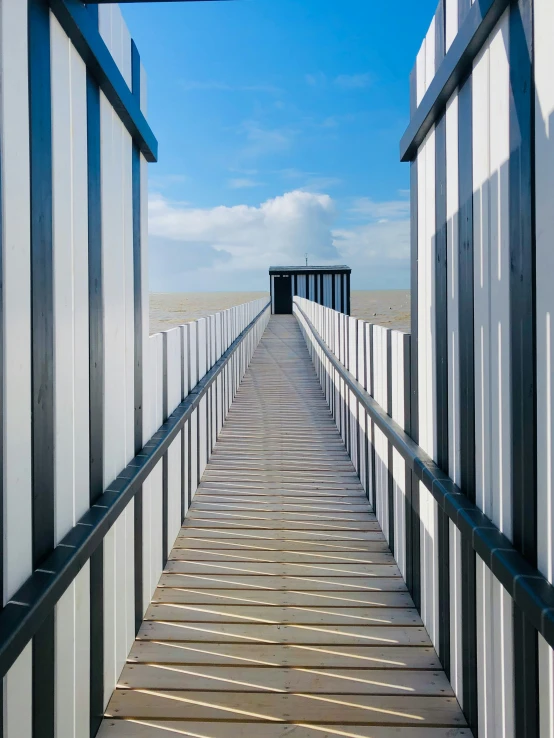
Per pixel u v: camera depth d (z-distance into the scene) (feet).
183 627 9.18
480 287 6.66
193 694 7.57
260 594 10.26
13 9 4.71
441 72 7.63
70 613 6.05
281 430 23.03
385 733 6.91
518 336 5.52
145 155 10.19
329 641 8.82
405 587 10.58
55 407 5.82
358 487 16.30
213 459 19.04
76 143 6.42
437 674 8.06
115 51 7.89
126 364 8.89
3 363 4.58
